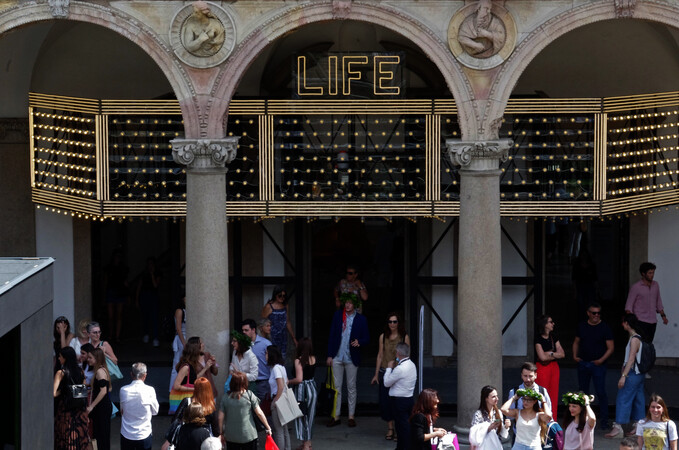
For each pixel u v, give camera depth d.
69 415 14.77
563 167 18.72
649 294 19.33
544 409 14.14
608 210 18.27
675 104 18.31
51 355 12.18
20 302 10.88
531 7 16.33
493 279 16.64
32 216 20.47
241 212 18.30
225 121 16.83
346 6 16.36
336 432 17.52
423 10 16.36
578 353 17.64
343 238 25.34
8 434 10.93
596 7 16.31
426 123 18.12
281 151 18.81
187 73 16.59
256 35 16.52
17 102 20.00
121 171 18.73
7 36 19.22
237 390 14.78
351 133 18.89
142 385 15.12
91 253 21.02
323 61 18.22
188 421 13.64
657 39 19.88
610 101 18.12
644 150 18.92
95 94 20.50
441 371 20.67
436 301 20.84
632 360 16.94
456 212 18.19
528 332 20.83
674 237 20.64
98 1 16.48
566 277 28.22
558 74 20.59
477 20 16.23
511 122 18.98
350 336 17.62
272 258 20.72
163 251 30.17
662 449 14.33
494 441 14.11
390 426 17.11
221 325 16.86
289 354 21.08
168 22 16.52
